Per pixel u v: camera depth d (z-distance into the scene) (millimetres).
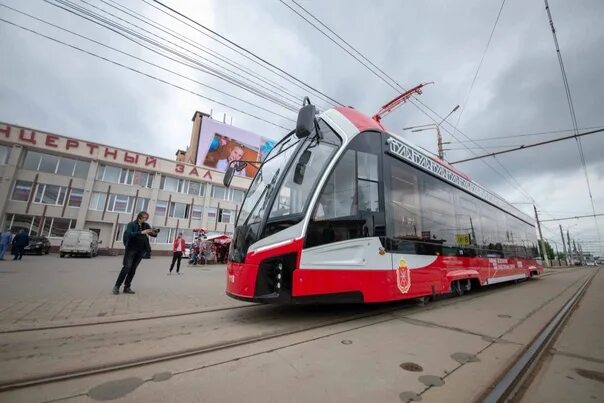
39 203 25688
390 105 12047
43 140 26188
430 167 6988
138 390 2316
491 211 9977
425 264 6000
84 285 7898
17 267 12156
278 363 2898
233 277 4434
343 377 2607
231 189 36219
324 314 5047
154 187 30906
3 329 3795
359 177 5129
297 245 4297
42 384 2400
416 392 2357
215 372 2672
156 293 6992
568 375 2922
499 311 5785
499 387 2459
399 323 4609
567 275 20797
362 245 4863
